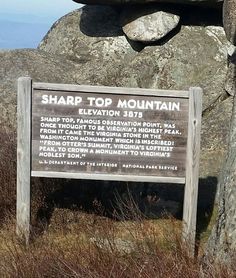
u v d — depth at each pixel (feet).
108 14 25.88
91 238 12.51
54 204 14.75
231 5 16.92
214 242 10.84
